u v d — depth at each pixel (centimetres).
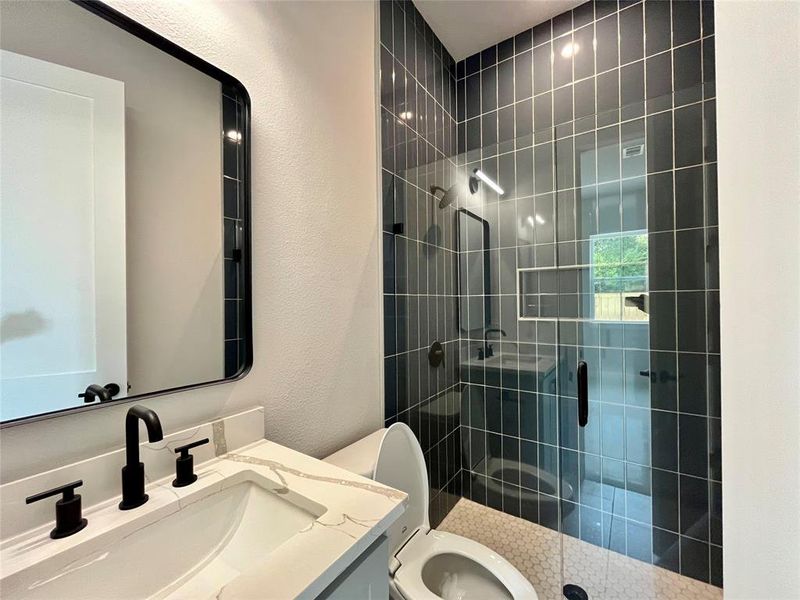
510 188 184
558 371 177
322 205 118
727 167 63
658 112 149
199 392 82
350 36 132
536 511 183
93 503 62
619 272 160
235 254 91
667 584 147
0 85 58
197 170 84
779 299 49
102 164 69
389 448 117
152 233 76
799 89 44
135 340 73
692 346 147
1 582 46
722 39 64
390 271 151
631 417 161
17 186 59
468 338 201
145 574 60
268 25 101
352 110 132
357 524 58
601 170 162
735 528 60
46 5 62
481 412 198
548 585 146
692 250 145
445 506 188
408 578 102
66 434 62
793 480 46
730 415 62
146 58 75
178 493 67
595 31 168
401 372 157
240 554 69
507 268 188
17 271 59
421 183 172
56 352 62
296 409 108
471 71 205
